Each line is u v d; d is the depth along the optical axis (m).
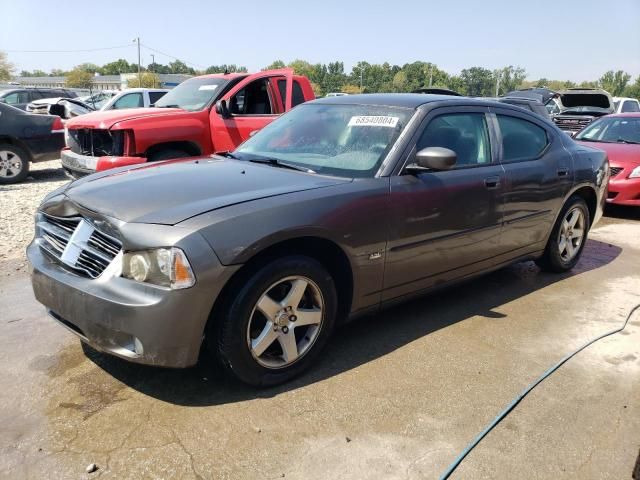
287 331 2.95
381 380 3.10
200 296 2.55
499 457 2.49
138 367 3.13
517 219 4.24
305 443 2.53
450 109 3.85
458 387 3.06
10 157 9.53
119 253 2.66
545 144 4.63
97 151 7.04
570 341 3.70
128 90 12.79
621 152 7.88
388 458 2.46
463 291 4.61
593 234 6.85
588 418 2.81
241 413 2.73
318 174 3.37
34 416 2.67
